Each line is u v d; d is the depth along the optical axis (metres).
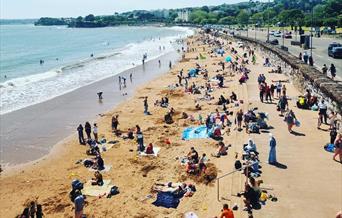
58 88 51.66
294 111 29.38
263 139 24.25
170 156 24.81
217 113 30.30
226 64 61.78
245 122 27.30
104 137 29.86
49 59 92.25
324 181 18.28
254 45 71.44
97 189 20.98
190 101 39.34
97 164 23.97
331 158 20.83
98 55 97.38
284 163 20.44
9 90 50.56
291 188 17.78
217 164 22.31
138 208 18.73
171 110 35.12
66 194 20.97
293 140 23.72
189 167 21.91
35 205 19.81
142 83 52.91
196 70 54.44
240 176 19.80
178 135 28.83
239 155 22.64
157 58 84.12
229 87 42.94
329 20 103.25
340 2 113.62
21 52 112.19
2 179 23.55
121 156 25.67
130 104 40.41
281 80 40.94
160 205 18.77
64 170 24.34
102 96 45.53
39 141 30.47
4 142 30.48
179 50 98.19
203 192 19.42
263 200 16.81
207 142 26.42
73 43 151.00
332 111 25.64
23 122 35.88
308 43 60.00
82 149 28.08
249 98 35.38
